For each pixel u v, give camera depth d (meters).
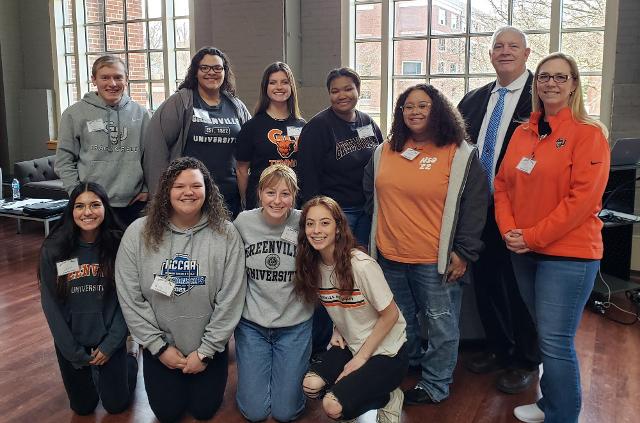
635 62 4.31
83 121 2.98
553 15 4.52
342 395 2.10
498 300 2.88
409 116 2.36
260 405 2.43
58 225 2.45
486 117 2.82
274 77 2.99
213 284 2.36
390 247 2.49
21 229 6.46
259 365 2.46
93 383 2.50
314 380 2.27
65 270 2.35
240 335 2.51
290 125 3.06
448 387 2.59
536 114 2.24
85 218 2.36
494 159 2.73
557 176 2.11
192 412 2.46
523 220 2.25
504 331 2.90
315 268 2.33
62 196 6.38
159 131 2.99
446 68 5.11
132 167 3.07
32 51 7.49
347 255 2.23
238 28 5.45
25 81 7.62
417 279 2.47
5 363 3.02
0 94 7.45
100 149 2.99
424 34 5.14
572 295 2.10
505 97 2.74
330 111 2.92
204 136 3.03
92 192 2.38
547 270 2.14
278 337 2.50
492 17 4.83
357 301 2.25
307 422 2.44
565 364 2.13
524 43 2.68
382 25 5.18
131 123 3.08
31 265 4.99
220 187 3.12
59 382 2.80
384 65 5.24
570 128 2.10
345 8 5.21
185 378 2.42
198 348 2.38
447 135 2.35
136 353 3.06
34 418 2.47
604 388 2.69
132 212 3.17
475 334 3.09
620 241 4.07
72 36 7.29
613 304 3.84
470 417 2.46
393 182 2.41
